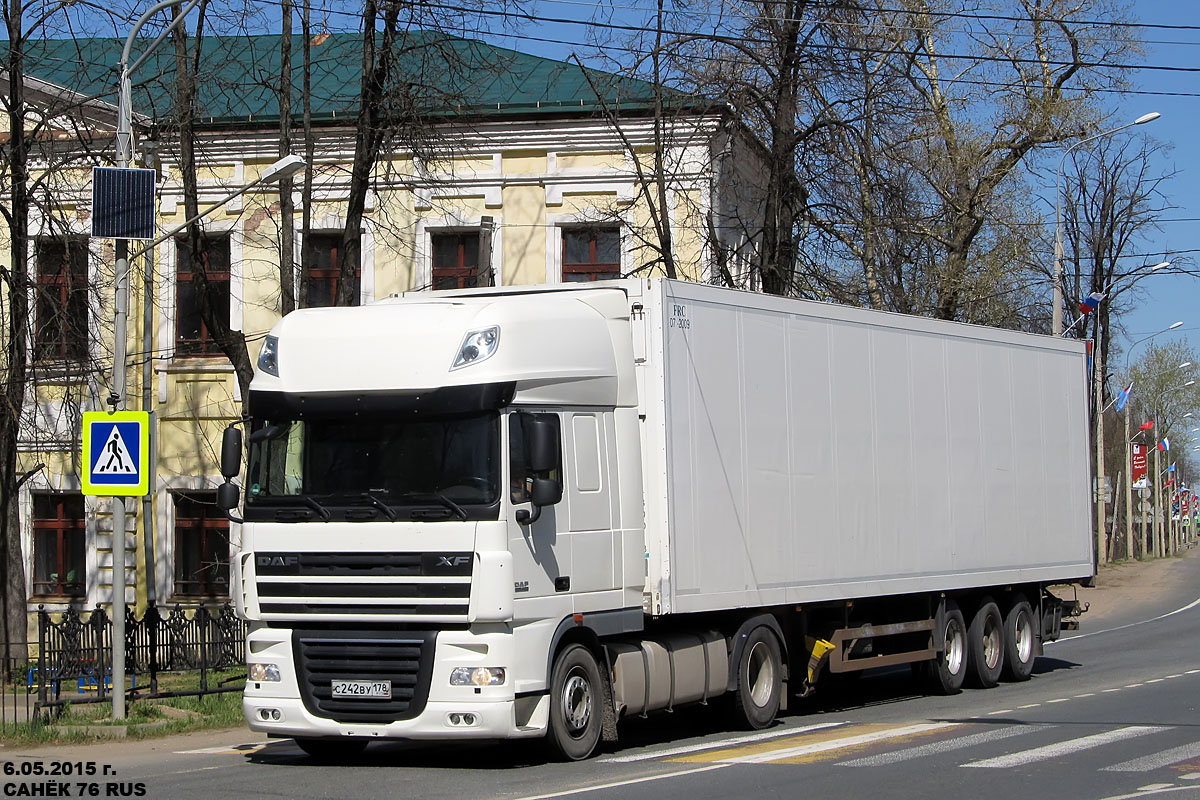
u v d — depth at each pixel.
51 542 26.12
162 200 25.97
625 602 11.93
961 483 16.88
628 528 12.04
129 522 25.88
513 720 10.60
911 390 16.05
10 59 20.66
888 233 26.66
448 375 10.84
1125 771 10.38
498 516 10.61
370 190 25.72
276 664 11.06
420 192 25.73
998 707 15.42
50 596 25.89
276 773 10.95
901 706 15.86
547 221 25.72
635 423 12.26
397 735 10.71
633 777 10.32
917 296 30.16
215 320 21.11
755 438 13.41
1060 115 31.38
